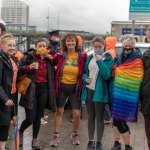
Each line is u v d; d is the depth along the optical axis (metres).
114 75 5.78
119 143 6.13
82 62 6.23
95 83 5.96
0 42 5.38
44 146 6.39
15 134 5.49
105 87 5.93
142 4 15.89
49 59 6.11
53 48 8.00
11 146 6.22
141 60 5.45
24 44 9.41
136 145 6.61
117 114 5.59
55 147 6.35
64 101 6.35
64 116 8.59
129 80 5.46
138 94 5.44
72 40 6.20
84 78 6.06
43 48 5.93
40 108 6.06
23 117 6.94
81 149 6.27
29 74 5.82
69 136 7.05
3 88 5.20
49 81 6.07
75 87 6.27
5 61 5.20
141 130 7.68
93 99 5.95
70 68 6.21
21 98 5.88
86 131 7.41
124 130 5.83
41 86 6.00
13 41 5.29
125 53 5.58
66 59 6.27
